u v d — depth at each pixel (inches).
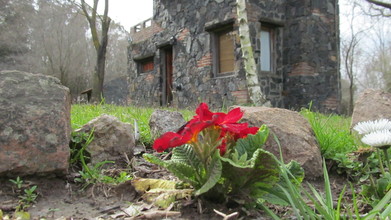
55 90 77.9
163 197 64.9
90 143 90.8
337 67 415.5
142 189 71.6
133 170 90.8
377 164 98.9
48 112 73.9
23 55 1018.7
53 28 1077.1
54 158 72.8
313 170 96.5
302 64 391.2
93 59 1177.4
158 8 539.5
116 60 1269.7
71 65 1131.3
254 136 67.4
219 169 55.1
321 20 404.2
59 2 1047.6
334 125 170.1
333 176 103.6
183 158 64.0
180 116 122.3
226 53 412.5
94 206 67.5
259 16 380.8
